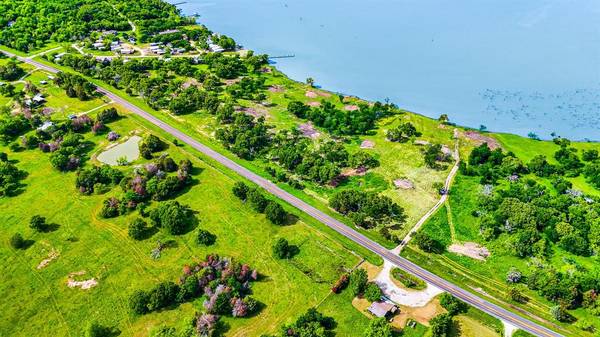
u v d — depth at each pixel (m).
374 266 155.25
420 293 145.38
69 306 143.88
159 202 183.75
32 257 161.62
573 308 138.62
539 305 140.00
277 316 138.50
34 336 135.75
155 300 139.38
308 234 168.25
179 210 171.38
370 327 128.75
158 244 163.38
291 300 143.50
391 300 143.38
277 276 151.50
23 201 186.75
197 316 135.88
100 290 148.62
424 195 187.00
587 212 167.75
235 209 179.88
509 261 155.88
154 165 196.00
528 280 145.12
